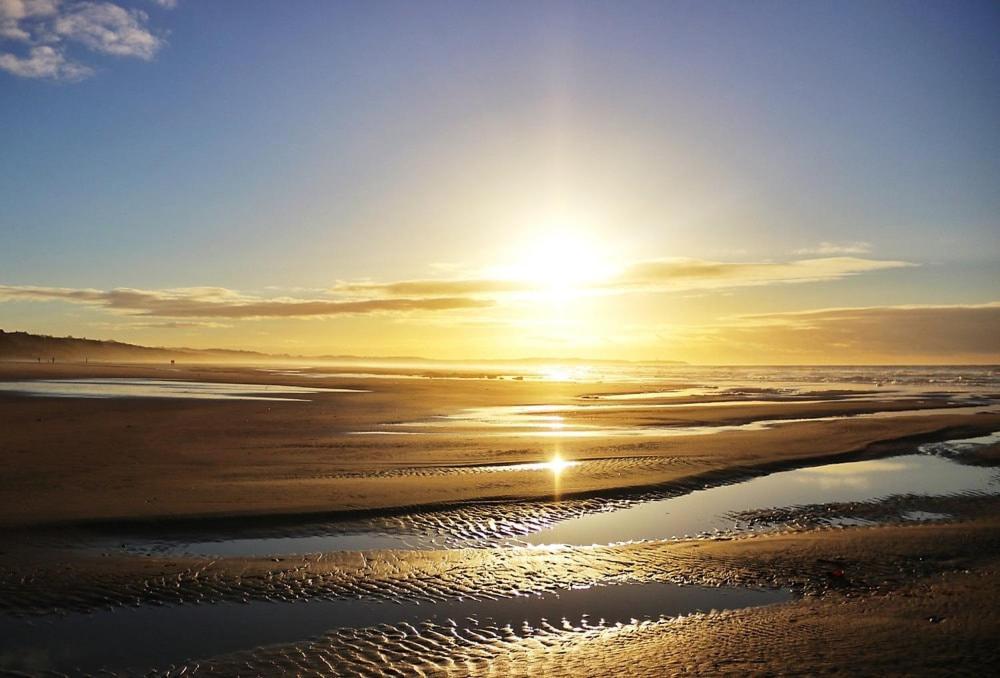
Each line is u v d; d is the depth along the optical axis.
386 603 11.48
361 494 18.73
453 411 44.72
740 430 34.38
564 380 104.25
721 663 8.73
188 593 11.75
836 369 198.50
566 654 9.35
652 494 20.06
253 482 19.89
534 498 19.09
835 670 8.45
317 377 99.94
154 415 37.34
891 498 19.94
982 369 186.62
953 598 11.47
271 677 8.80
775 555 14.09
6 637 9.95
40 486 18.64
